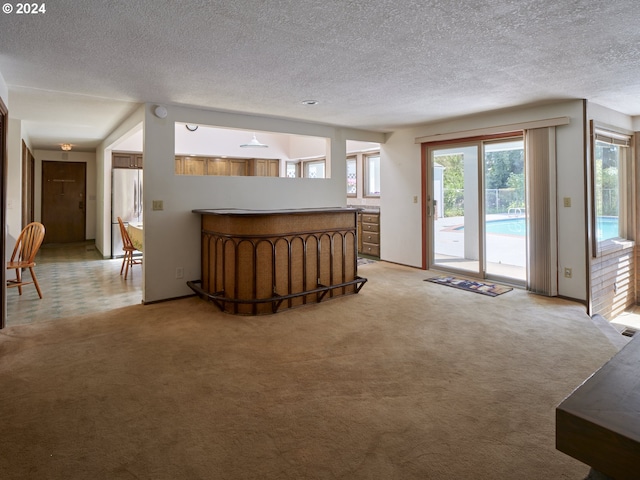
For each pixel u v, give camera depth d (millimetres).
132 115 4652
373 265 6234
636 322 4617
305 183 5309
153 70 3078
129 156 7492
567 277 4242
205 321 3559
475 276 5258
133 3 2012
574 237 4172
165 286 4250
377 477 1573
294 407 2109
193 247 4418
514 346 2941
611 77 3311
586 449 579
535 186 4387
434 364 2637
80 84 3443
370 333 3236
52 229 9133
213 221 4121
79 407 2105
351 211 4422
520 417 2000
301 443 1799
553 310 3848
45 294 4605
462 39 2492
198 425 1942
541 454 1710
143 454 1721
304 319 3605
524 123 4445
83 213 9398
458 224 5422
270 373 2516
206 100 4035
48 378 2436
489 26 2307
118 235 7188
